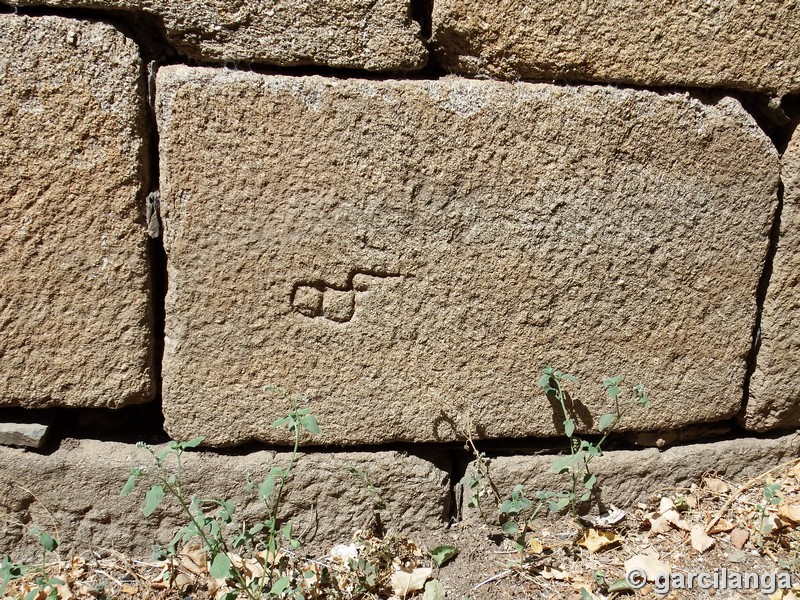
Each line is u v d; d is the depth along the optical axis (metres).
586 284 1.40
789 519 1.49
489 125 1.31
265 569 1.30
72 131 1.25
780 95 1.38
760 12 1.33
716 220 1.41
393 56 1.28
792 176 1.42
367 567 1.38
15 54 1.22
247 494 1.42
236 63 1.27
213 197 1.29
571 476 1.50
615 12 1.30
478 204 1.34
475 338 1.40
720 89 1.37
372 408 1.41
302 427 1.40
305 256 1.33
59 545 1.42
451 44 1.31
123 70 1.25
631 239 1.39
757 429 1.55
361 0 1.26
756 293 1.47
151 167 1.30
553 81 1.33
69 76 1.24
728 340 1.47
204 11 1.24
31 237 1.28
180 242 1.30
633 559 1.44
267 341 1.36
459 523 1.50
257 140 1.28
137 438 1.43
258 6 1.25
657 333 1.45
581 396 1.46
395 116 1.29
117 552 1.42
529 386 1.43
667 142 1.36
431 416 1.42
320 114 1.28
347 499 1.45
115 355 1.34
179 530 1.37
